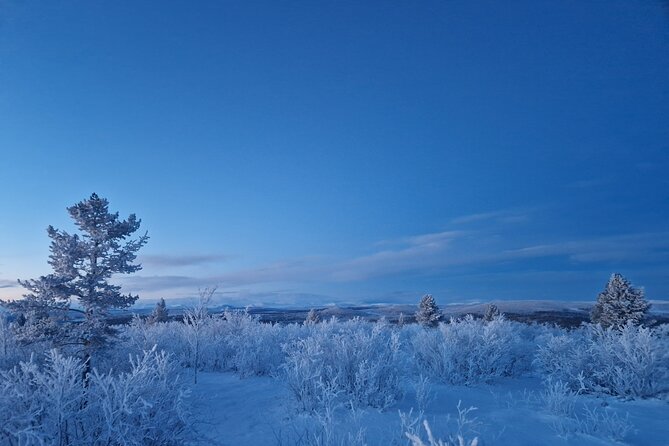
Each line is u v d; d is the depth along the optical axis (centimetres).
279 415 720
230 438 620
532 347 1344
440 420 645
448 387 975
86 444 475
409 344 1455
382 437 547
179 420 541
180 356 1462
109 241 1186
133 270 1217
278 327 1834
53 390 465
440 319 3481
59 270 1134
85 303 1124
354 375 788
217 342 1488
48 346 1118
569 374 1002
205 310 1539
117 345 1296
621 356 934
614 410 771
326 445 514
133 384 504
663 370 895
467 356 1092
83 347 1119
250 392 991
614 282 2506
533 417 686
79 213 1151
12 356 1152
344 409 706
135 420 503
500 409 751
